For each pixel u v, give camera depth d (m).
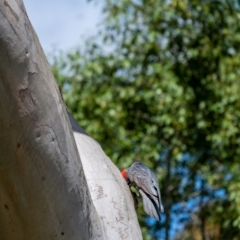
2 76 4.61
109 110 15.81
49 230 5.21
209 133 16.30
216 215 16.06
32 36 4.72
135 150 15.78
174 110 15.66
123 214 6.32
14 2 4.61
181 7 16.08
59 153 4.98
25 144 4.82
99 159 6.72
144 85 16.19
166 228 15.61
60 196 5.10
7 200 5.07
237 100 16.02
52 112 4.89
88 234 5.51
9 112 4.69
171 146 16.06
